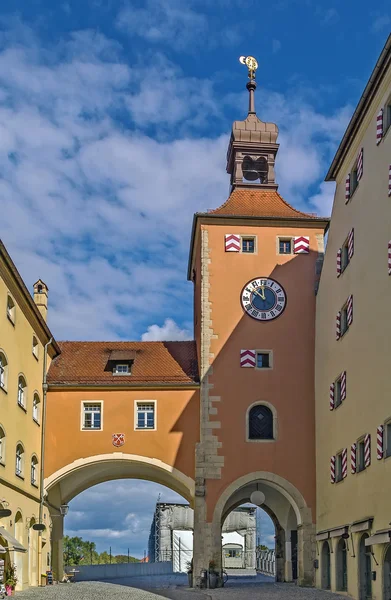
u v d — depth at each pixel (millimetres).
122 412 41344
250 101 49281
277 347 41750
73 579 49281
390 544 27516
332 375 37344
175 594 33969
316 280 42781
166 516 72312
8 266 32938
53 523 45219
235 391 41000
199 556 38656
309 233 43531
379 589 27938
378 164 30672
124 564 58625
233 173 48094
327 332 38812
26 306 37344
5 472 33125
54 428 41250
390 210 28906
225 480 39750
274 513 46469
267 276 42781
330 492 36594
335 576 34656
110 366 43000
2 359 33594
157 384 41469
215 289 42438
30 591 34719
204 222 43469
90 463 40750
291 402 40969
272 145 47312
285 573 45688
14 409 35094
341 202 36938
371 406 30203
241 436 40375
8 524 33469
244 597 32062
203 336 41750
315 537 39000
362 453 31953
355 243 33781
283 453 40219
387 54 28500
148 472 46656
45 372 41906
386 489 27719
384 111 30266
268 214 44375
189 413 41219
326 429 38094
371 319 30781
